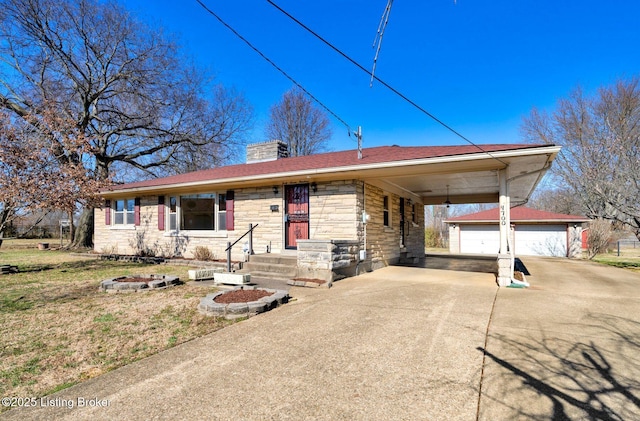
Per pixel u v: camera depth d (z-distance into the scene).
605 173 13.94
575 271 10.91
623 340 3.83
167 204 12.45
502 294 6.32
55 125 10.05
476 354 3.46
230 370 3.18
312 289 6.86
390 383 2.88
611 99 20.11
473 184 11.26
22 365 3.35
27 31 16.58
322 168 8.49
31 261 12.25
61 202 9.21
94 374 3.15
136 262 11.81
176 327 4.48
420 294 6.31
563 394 2.68
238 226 10.86
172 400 2.65
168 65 20.25
